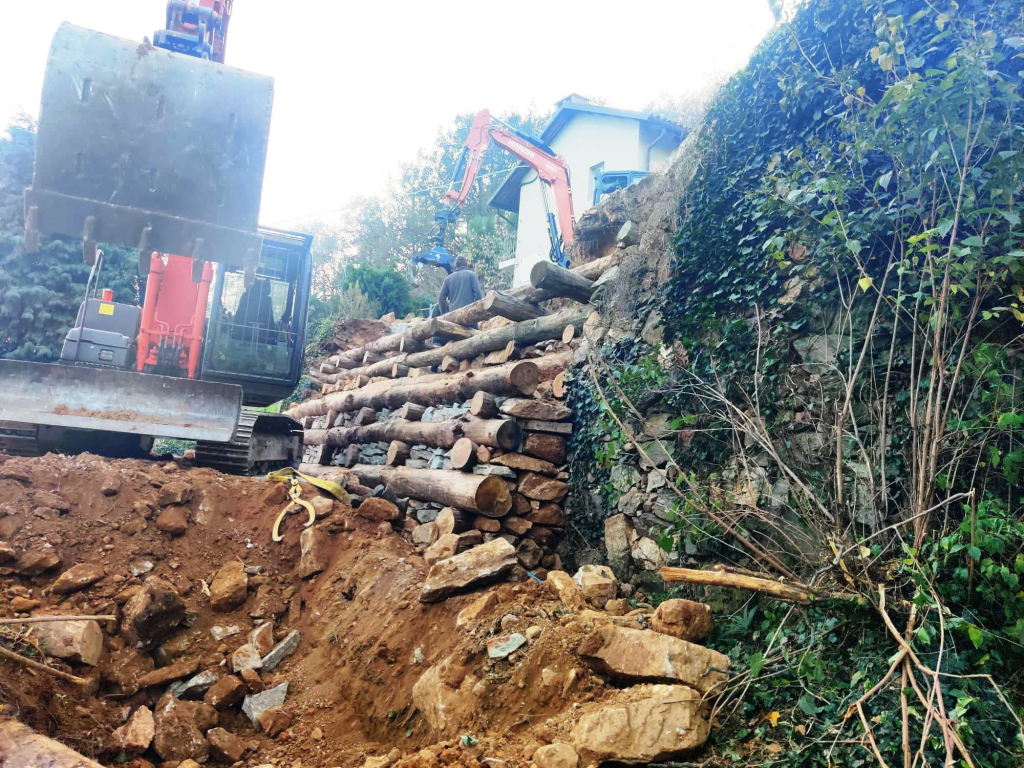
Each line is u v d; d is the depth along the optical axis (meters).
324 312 24.30
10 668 3.58
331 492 6.24
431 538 5.89
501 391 6.55
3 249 18.30
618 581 5.25
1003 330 3.46
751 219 4.83
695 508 3.90
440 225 14.02
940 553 3.06
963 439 3.26
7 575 4.43
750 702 3.25
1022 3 3.67
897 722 2.71
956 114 3.33
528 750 3.09
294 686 4.51
